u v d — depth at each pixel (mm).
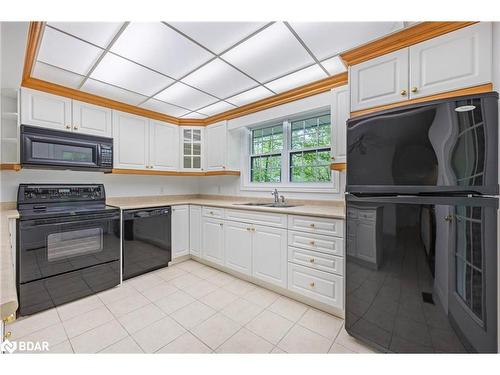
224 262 2658
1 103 2107
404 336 1283
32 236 1854
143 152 2984
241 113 3006
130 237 2502
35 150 2070
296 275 2012
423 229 1223
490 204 1079
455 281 1142
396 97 1430
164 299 2076
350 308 1514
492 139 1064
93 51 1716
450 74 1260
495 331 1077
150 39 1597
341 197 2408
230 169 3230
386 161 1339
